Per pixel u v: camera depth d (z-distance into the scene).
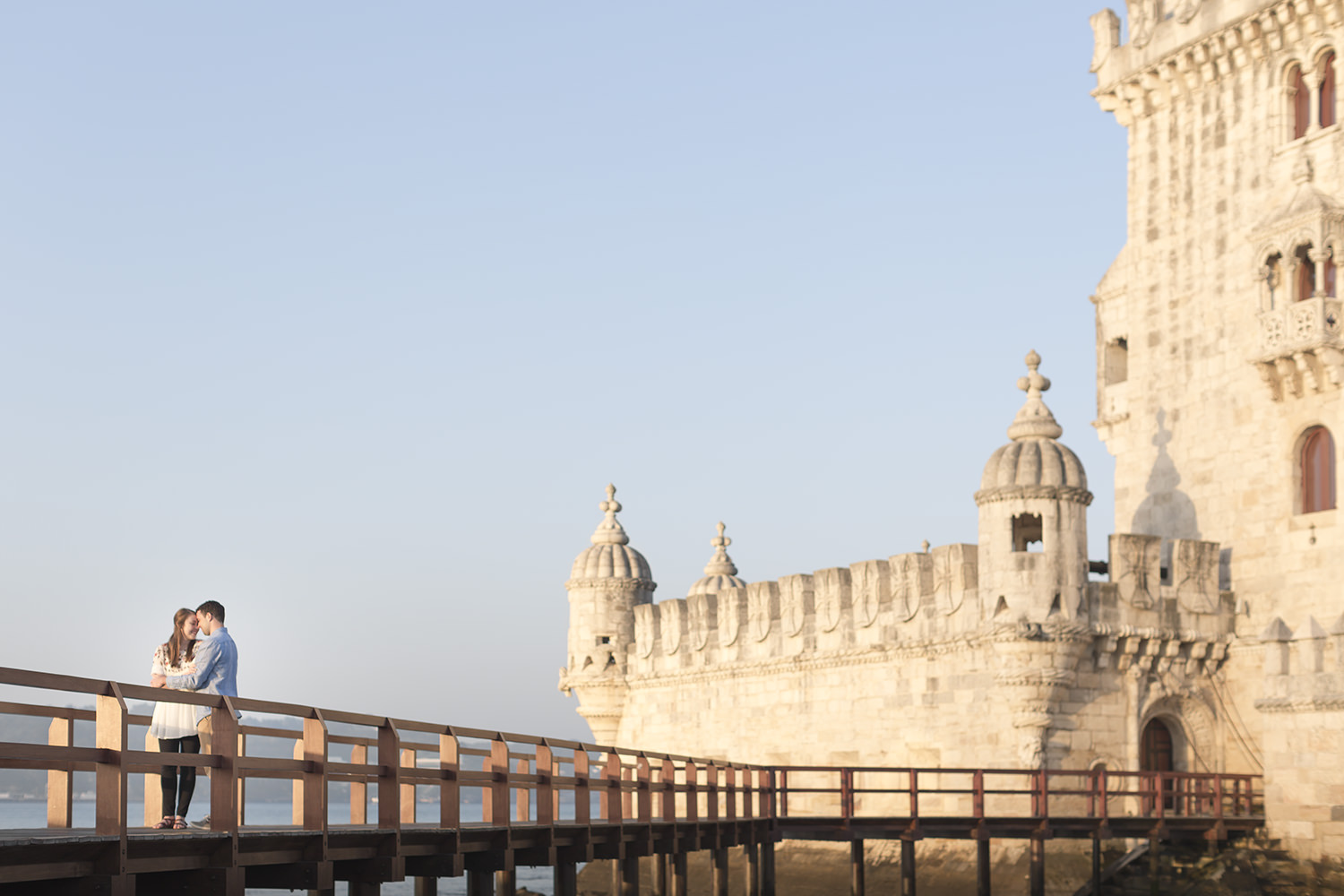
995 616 43.62
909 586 48.47
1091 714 43.88
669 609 61.69
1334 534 42.97
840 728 51.38
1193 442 48.62
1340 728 39.81
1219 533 47.16
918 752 47.56
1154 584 45.19
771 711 55.09
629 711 64.50
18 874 12.84
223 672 17.39
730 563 75.12
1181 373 49.34
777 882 52.06
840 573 51.81
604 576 65.56
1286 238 44.31
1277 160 46.50
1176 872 39.94
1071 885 41.47
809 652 52.69
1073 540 43.56
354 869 19.30
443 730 21.20
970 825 38.12
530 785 24.73
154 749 18.09
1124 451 51.62
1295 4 45.25
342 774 18.64
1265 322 44.44
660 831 30.64
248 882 17.72
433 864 21.53
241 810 19.17
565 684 66.06
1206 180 49.06
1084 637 43.03
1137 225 51.81
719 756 58.06
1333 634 40.62
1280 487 44.94
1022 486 43.44
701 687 59.56
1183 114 50.16
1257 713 45.03
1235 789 42.75
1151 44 50.44
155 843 14.70
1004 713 43.84
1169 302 50.09
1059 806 42.88
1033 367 45.56
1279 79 46.66
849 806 37.62
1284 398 45.09
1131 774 40.50
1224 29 47.59
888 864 48.28
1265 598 45.16
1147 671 44.84
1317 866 39.53
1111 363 53.25
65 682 13.34
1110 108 52.72
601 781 27.61
